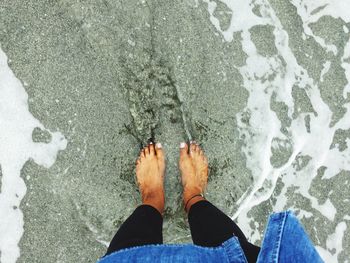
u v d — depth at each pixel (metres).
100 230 1.33
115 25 1.34
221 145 1.37
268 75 1.42
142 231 1.11
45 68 1.32
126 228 1.10
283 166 1.42
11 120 1.30
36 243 1.31
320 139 1.45
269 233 0.81
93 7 1.33
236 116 1.39
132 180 1.34
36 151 1.31
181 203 1.35
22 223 1.31
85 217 1.33
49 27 1.32
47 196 1.32
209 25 1.39
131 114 1.34
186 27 1.37
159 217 1.20
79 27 1.33
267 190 1.40
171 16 1.36
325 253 1.43
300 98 1.44
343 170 1.46
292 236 0.81
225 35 1.40
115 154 1.33
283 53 1.43
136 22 1.34
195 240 1.13
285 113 1.42
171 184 1.36
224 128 1.38
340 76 1.46
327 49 1.46
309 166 1.44
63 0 1.32
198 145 1.36
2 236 1.30
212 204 1.25
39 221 1.31
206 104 1.37
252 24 1.42
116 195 1.33
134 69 1.34
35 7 1.31
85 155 1.32
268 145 1.40
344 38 1.47
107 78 1.33
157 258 0.92
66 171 1.32
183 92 1.36
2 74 1.30
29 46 1.31
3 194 1.30
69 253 1.32
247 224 1.39
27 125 1.31
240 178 1.38
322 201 1.44
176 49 1.36
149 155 1.32
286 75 1.43
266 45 1.42
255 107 1.40
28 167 1.31
